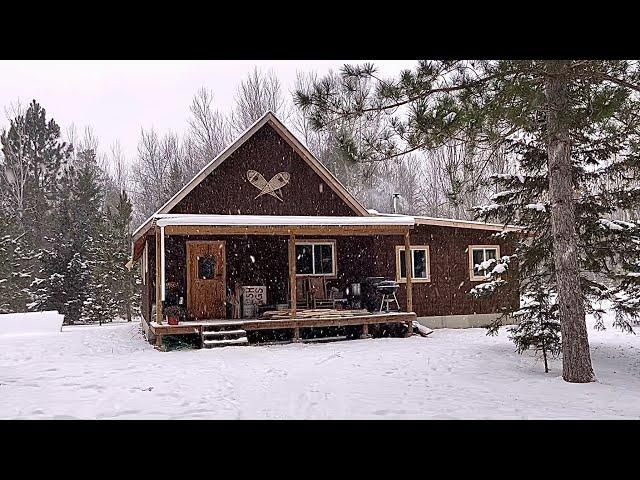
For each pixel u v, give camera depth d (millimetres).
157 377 10250
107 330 21328
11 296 29172
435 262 19875
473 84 8531
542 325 11820
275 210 18078
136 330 21219
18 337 18031
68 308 29906
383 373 10820
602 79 8445
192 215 16203
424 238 19781
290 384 9617
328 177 18688
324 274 18656
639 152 11195
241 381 9883
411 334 17109
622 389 9461
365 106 8523
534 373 11242
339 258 18859
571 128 9828
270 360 12484
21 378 10234
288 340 16422
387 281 17891
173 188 39844
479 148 9445
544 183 12781
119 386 9367
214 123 42562
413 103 8422
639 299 12453
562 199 10172
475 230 20562
